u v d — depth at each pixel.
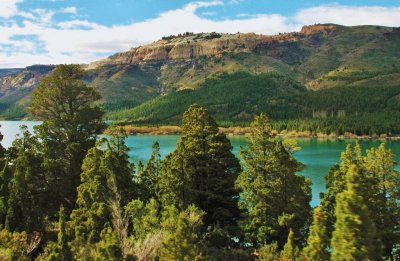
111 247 27.86
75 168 51.06
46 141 52.53
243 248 40.97
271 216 39.16
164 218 34.91
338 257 21.78
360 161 42.47
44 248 34.75
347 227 21.48
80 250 32.97
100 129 58.38
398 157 143.75
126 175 44.16
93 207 39.53
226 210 42.34
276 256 33.94
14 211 40.12
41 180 49.25
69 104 57.12
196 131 42.78
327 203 40.56
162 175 40.91
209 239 38.34
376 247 22.66
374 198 35.75
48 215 48.09
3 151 55.16
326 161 141.38
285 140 56.12
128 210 37.28
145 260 30.25
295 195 39.16
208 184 42.72
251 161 40.56
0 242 34.12
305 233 40.47
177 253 27.92
